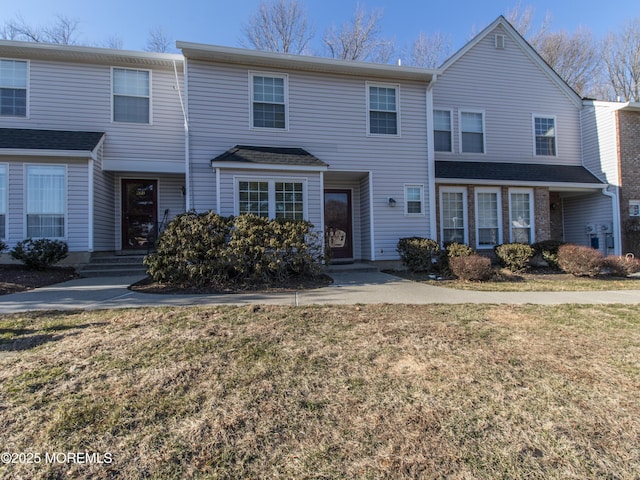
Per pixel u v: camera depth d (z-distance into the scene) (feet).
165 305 17.28
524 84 42.22
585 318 15.42
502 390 8.71
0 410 7.61
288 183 29.14
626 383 9.11
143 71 32.81
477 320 14.94
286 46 74.02
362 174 34.78
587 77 76.74
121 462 6.11
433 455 6.33
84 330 12.89
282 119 32.45
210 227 23.26
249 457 6.27
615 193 39.47
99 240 30.60
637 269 30.27
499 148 41.22
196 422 7.25
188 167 29.86
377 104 34.47
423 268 30.35
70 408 7.68
